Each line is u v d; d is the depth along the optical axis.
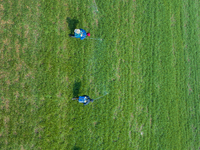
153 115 8.07
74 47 7.38
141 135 7.80
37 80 6.83
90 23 7.66
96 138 7.18
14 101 6.52
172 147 8.12
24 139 6.44
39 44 7.00
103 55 7.68
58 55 7.16
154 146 7.86
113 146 7.31
